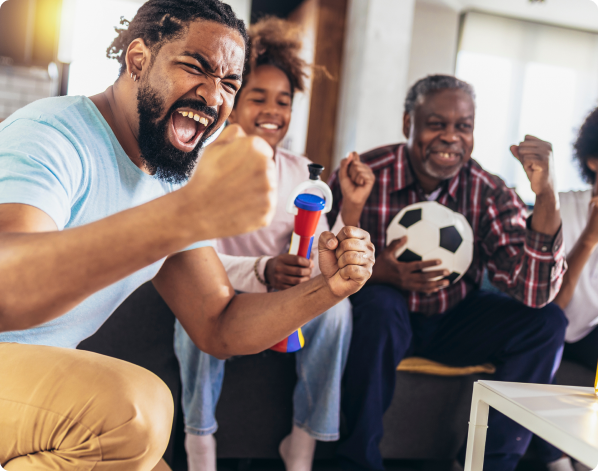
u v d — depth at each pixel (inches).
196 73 29.2
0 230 19.5
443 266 57.7
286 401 52.1
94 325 31.9
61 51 162.2
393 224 59.1
